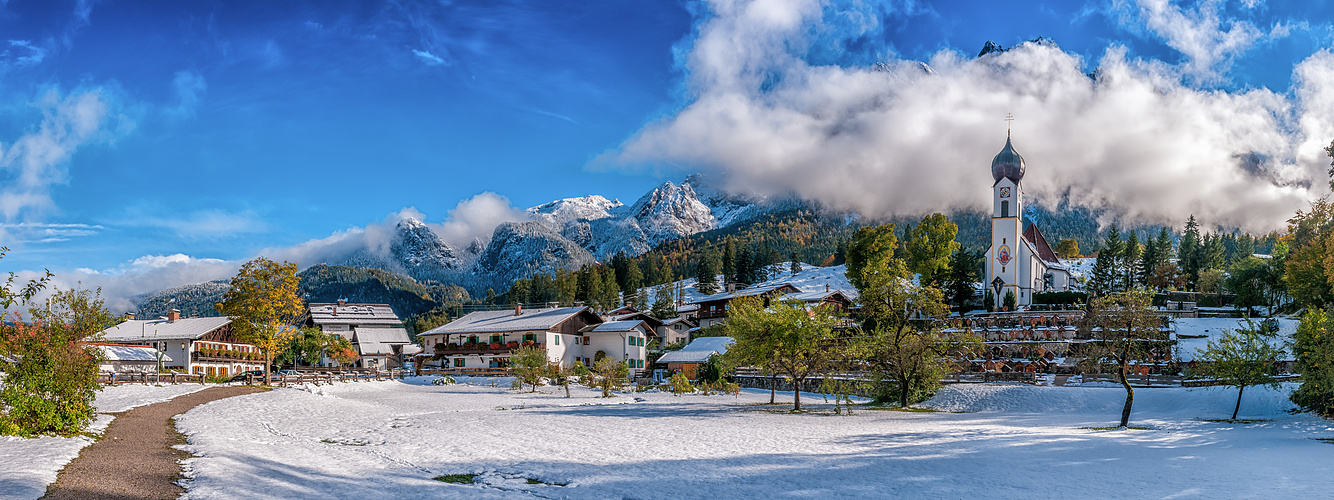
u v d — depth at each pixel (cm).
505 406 5462
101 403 4216
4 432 2389
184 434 2920
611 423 3984
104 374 6038
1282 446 3000
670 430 3591
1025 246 13538
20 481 1673
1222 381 4725
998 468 2411
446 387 7912
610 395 6719
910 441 3169
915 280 14612
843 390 5322
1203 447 2978
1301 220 6512
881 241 11956
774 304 5453
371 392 6812
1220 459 2592
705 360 8550
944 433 3512
